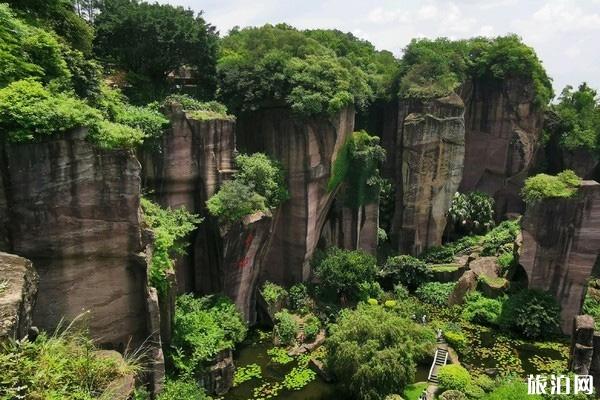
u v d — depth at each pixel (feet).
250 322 92.12
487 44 145.59
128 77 92.43
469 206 134.10
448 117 123.24
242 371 78.18
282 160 100.99
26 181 43.68
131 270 50.96
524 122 140.67
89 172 46.34
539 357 84.99
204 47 99.96
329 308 94.84
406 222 127.34
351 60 137.80
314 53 108.88
